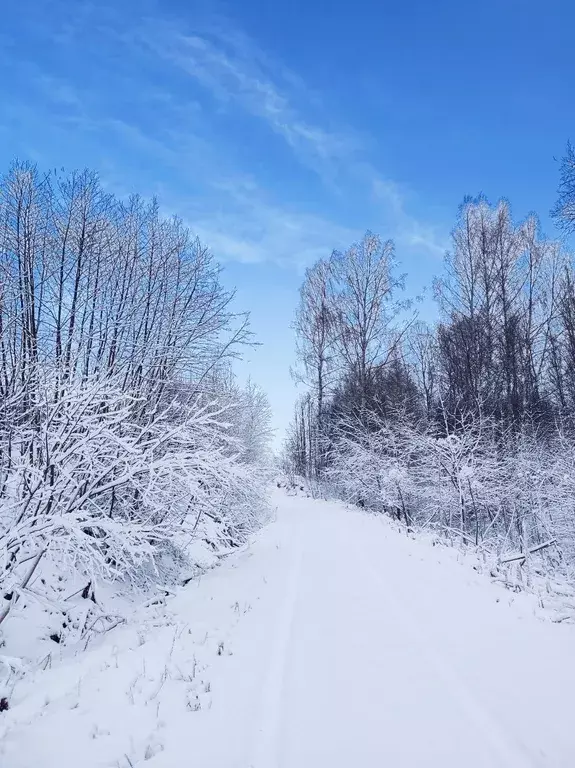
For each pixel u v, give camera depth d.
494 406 21.45
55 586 8.09
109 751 3.49
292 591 7.75
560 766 3.02
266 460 25.17
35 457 7.48
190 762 3.28
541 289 27.06
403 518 20.59
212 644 5.62
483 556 9.78
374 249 26.77
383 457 20.66
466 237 25.31
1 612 6.12
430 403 31.66
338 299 27.67
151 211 13.01
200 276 12.75
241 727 3.69
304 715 3.80
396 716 3.70
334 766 3.15
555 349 24.34
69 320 11.40
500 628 5.46
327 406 30.95
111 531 7.26
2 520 7.34
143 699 4.24
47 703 4.43
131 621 7.56
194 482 8.52
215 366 13.28
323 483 31.02
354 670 4.54
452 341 24.95
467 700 3.85
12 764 3.41
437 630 5.45
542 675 4.24
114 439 7.14
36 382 8.06
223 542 14.29
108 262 11.98
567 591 7.55
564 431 18.45
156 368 11.66
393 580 7.79
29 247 11.48
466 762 3.12
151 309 12.04
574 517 14.03
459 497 15.25
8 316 10.23
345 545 11.74
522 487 15.36
